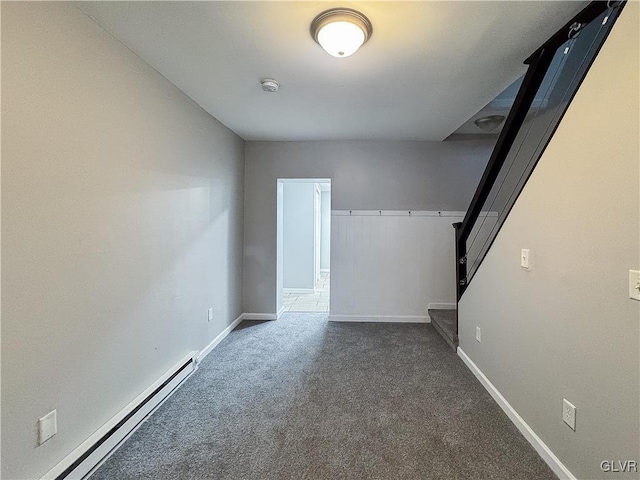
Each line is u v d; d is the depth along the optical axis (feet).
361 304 14.20
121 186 6.29
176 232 8.43
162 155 7.72
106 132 5.88
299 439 6.28
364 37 5.77
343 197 14.07
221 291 11.63
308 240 21.86
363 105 9.58
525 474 5.35
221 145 11.40
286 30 5.91
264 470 5.48
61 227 4.97
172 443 6.17
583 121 4.73
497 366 7.54
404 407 7.38
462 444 6.09
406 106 9.64
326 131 12.42
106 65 5.87
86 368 5.48
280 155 14.03
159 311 7.68
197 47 6.46
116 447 5.98
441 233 13.97
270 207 14.12
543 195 5.73
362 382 8.59
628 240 4.00
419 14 5.41
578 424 4.85
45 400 4.75
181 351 8.75
